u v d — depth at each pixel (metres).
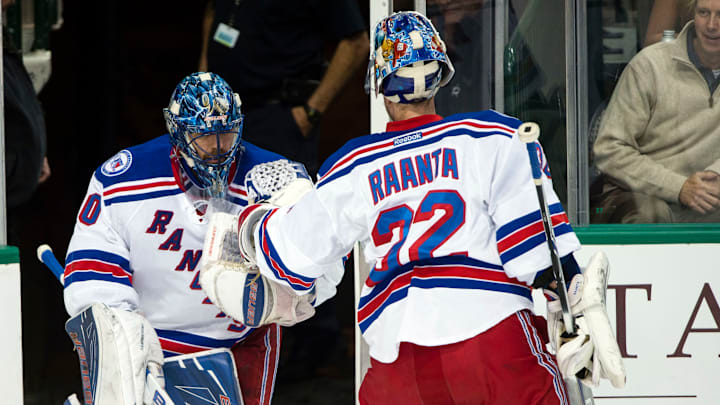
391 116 2.52
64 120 8.56
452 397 2.30
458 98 3.55
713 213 3.59
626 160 3.59
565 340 2.36
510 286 2.33
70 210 8.47
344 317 6.80
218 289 2.50
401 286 2.35
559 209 2.35
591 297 2.36
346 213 2.38
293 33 4.97
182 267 2.63
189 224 2.59
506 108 3.56
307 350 5.38
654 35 3.53
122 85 9.26
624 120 3.58
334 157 2.44
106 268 2.55
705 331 3.46
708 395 3.49
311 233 2.40
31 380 5.53
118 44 9.25
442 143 2.34
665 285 3.45
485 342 2.27
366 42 5.05
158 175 2.59
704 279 3.45
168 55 9.41
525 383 2.28
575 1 3.53
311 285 2.49
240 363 2.74
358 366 3.49
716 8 3.45
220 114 2.49
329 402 4.95
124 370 2.37
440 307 2.29
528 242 2.28
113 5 8.96
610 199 3.61
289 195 2.57
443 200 2.29
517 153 2.30
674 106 3.54
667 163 3.58
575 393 2.41
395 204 2.33
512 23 3.52
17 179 4.30
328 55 7.95
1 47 3.61
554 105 3.58
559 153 3.60
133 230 2.57
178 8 9.40
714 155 3.55
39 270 7.54
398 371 2.35
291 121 5.02
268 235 2.45
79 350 2.52
